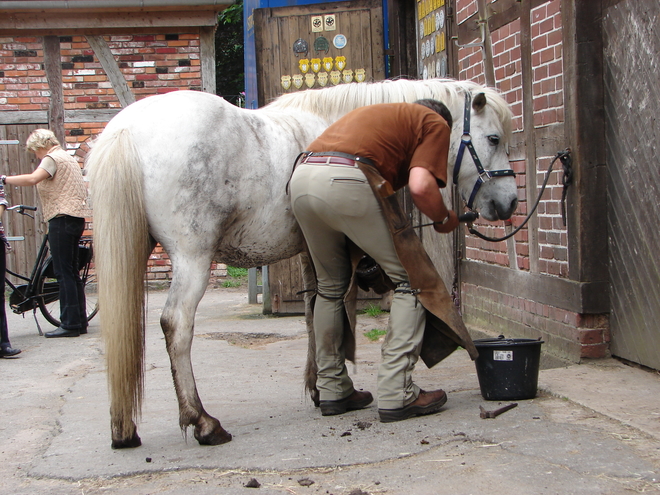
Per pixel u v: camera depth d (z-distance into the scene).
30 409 3.80
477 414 3.15
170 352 2.87
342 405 3.37
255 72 7.41
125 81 9.84
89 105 9.82
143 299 2.82
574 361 3.99
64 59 9.73
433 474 2.49
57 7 9.19
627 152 3.69
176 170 2.81
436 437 2.86
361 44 6.93
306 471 2.60
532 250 4.45
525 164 4.50
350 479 2.51
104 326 2.73
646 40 3.49
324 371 3.34
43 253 6.45
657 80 3.43
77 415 3.60
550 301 4.24
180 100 2.92
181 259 2.87
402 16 6.95
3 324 5.31
